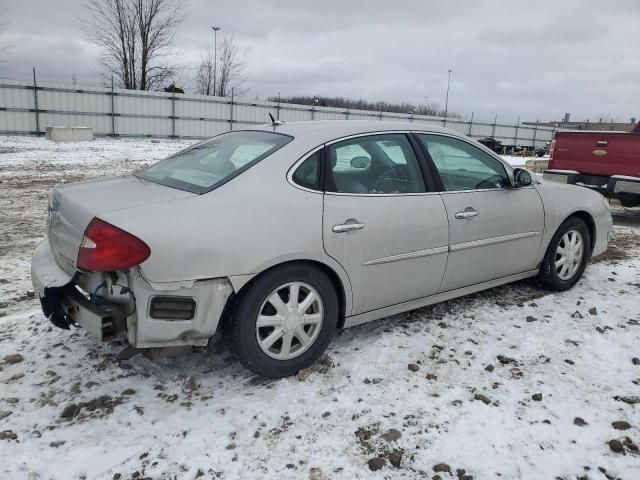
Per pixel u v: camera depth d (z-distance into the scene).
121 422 2.77
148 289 2.71
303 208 3.11
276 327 3.10
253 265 2.91
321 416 2.84
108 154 18.83
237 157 3.32
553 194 4.59
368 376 3.24
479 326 4.00
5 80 24.23
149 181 3.40
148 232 2.66
